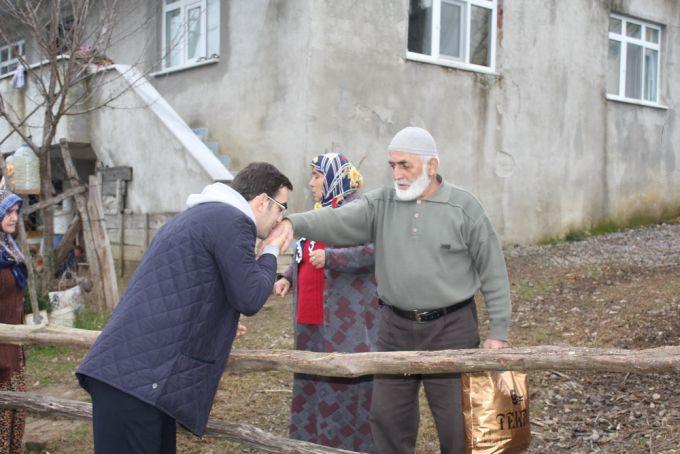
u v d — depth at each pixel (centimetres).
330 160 366
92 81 930
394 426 302
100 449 229
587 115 1148
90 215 753
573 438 409
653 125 1261
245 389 511
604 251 972
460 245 290
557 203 1112
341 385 363
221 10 935
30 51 1188
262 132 878
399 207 303
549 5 1082
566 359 219
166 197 844
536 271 851
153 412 227
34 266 706
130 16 1105
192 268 232
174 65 1037
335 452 262
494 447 280
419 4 936
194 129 968
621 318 617
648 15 1238
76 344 312
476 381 284
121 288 885
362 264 343
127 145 898
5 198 392
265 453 409
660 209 1279
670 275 768
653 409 432
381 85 886
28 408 337
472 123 992
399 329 302
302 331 377
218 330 242
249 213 249
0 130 1077
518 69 1046
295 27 835
